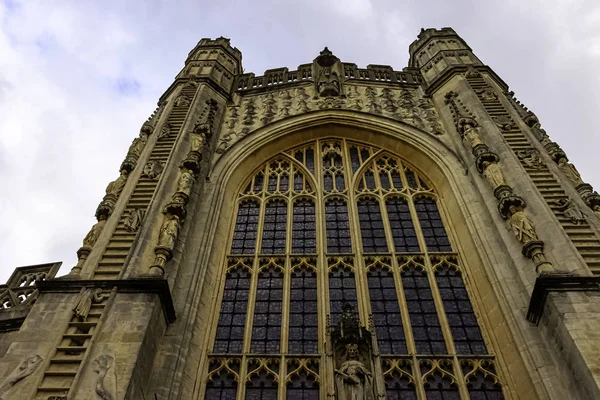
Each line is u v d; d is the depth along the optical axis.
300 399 16.19
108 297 15.91
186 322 17.20
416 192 24.72
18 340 14.71
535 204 19.58
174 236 18.78
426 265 20.80
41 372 13.84
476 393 16.36
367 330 16.67
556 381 15.04
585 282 15.98
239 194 24.97
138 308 15.50
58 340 14.72
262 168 26.73
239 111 29.86
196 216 21.52
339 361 15.96
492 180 21.22
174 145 23.98
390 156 27.12
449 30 36.03
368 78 32.84
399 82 31.81
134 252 17.81
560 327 15.17
